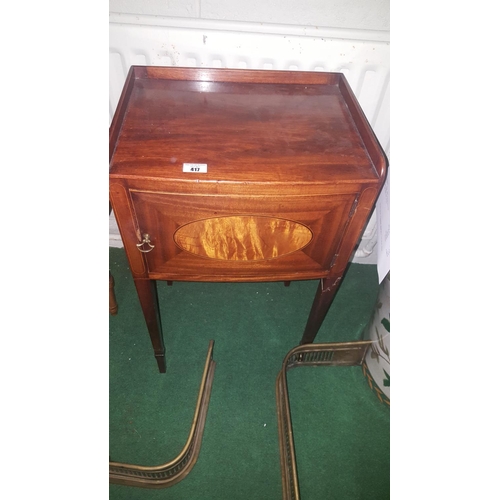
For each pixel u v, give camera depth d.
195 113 0.79
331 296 0.95
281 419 1.05
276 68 1.00
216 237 0.76
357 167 0.70
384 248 0.84
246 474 0.98
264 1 0.90
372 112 1.08
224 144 0.72
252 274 0.86
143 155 0.68
